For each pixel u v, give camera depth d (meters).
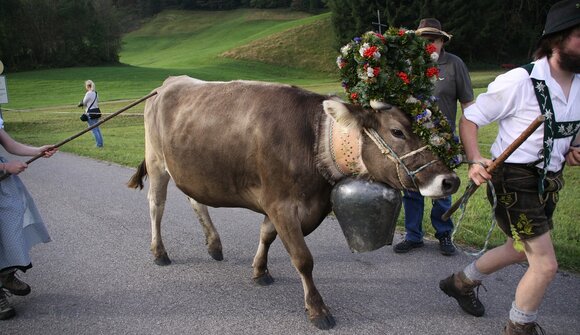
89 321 4.07
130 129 17.77
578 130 3.11
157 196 5.12
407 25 50.19
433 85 3.44
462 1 48.91
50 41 59.22
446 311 4.04
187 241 5.80
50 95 36.28
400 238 5.62
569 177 8.36
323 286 4.54
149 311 4.20
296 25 66.69
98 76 46.28
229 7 104.12
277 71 53.97
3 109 26.47
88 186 8.56
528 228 3.15
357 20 51.78
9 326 4.02
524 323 3.30
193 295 4.46
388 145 3.37
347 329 3.83
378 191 3.56
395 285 4.52
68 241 5.84
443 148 3.25
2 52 56.03
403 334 3.73
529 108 3.08
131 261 5.24
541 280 3.19
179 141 4.40
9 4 56.72
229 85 4.32
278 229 3.86
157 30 94.62
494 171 3.23
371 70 3.30
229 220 6.49
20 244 3.97
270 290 4.53
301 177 3.74
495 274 4.62
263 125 3.84
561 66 2.97
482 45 51.41
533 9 51.53
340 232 5.91
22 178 9.30
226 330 3.88
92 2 63.31
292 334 3.80
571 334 3.65
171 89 4.79
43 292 4.58
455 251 5.14
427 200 6.92
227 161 4.07
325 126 3.68
